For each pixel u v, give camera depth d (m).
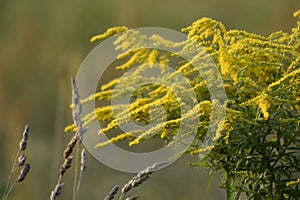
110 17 18.55
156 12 17.83
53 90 16.89
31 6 19.81
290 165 6.12
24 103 15.91
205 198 12.86
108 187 13.37
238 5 17.61
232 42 6.43
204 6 17.78
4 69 17.44
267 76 6.50
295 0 16.11
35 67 17.66
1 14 19.97
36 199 12.98
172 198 13.02
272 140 6.45
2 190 12.80
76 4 19.03
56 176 12.85
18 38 18.44
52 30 18.84
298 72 5.90
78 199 13.27
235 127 5.99
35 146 14.80
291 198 6.30
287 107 6.34
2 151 14.58
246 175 6.03
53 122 16.14
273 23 16.39
